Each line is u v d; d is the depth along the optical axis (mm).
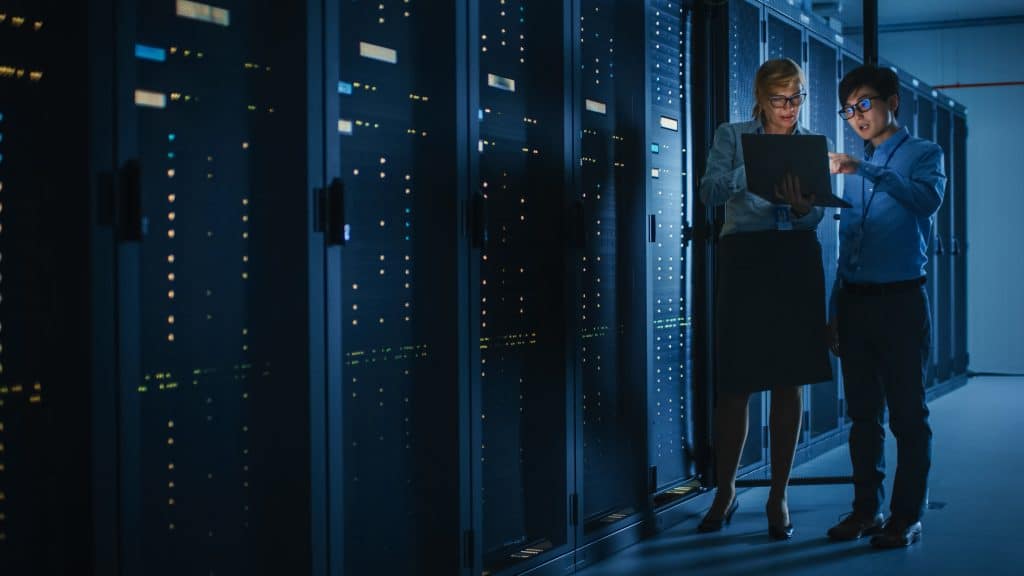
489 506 3062
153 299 1997
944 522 3980
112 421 1785
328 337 2279
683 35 4277
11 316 1732
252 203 2225
